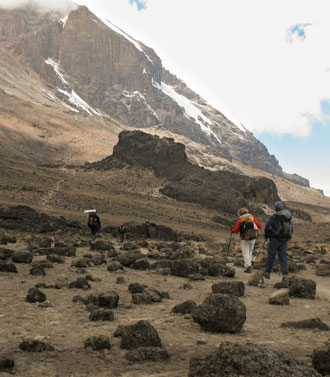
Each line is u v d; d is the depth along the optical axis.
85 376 3.81
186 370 3.99
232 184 127.38
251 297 8.61
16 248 15.85
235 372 3.34
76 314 6.21
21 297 7.24
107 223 50.94
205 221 77.50
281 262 12.11
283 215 11.98
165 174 124.75
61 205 58.78
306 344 5.00
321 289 10.52
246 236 13.66
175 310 6.57
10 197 56.38
